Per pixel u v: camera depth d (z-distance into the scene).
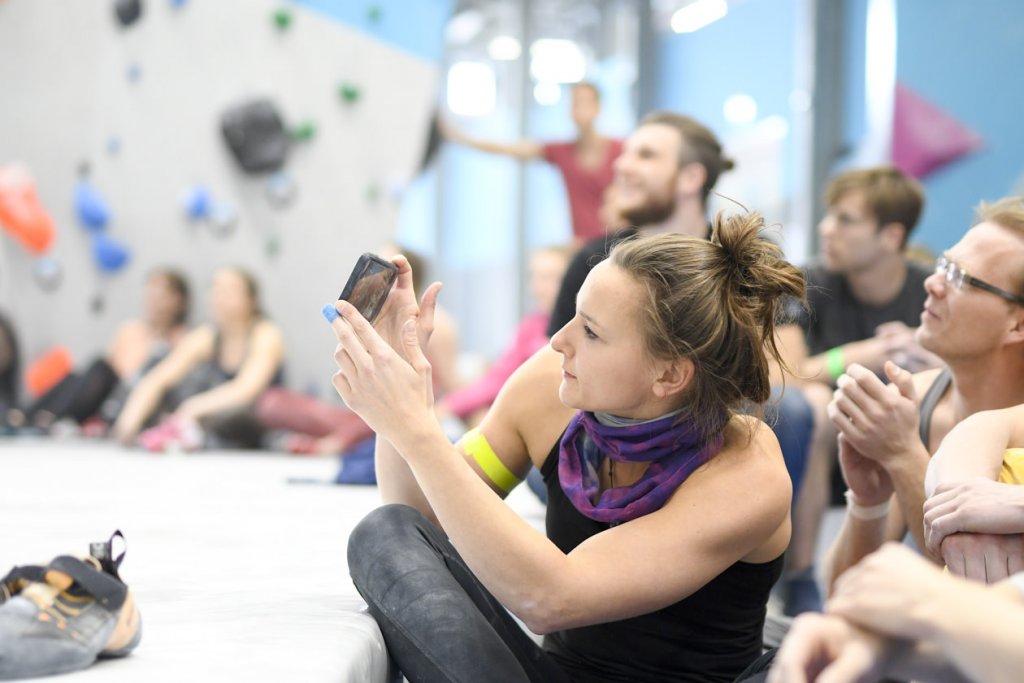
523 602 1.18
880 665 0.84
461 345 7.62
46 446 4.82
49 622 1.03
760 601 1.38
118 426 5.07
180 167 5.87
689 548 1.22
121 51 5.86
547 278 4.38
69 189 5.86
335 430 4.80
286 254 5.89
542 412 1.45
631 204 2.90
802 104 6.22
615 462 1.35
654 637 1.35
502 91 7.47
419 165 6.02
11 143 5.83
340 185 5.93
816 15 6.06
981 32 5.24
